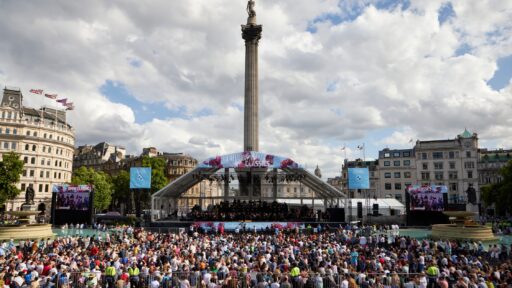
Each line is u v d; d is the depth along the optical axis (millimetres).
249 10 67938
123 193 106562
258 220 51125
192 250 25281
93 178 99062
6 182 65438
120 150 166375
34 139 108125
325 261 21016
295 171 56312
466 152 107812
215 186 148750
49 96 93750
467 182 106438
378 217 57656
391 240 35750
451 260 23234
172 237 33312
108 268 18547
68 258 21844
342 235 37312
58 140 115938
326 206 63750
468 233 37812
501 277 17938
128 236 37031
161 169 98375
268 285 17391
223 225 49375
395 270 19766
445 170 109188
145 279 18578
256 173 61438
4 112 104438
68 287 17531
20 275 17203
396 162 116188
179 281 18094
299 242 30141
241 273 18141
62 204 53156
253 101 64625
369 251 26266
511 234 47094
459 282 15906
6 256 24266
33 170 107312
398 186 114875
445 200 51625
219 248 26750
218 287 17484
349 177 54312
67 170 120062
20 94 112188
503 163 105938
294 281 18016
